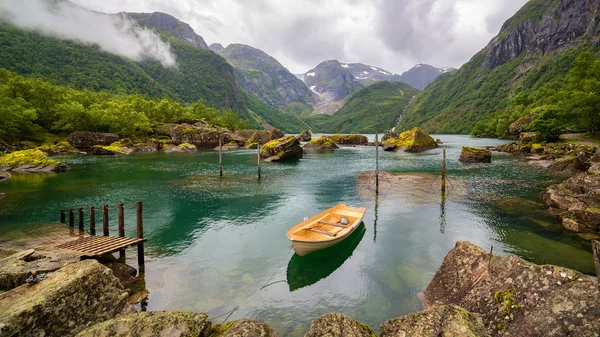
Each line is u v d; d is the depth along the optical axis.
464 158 47.91
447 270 10.16
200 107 144.00
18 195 27.33
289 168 44.53
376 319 9.62
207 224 19.73
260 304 10.60
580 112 55.03
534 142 60.59
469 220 19.27
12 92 72.62
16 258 10.30
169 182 33.78
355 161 52.09
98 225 19.34
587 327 5.76
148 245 16.19
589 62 68.56
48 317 6.68
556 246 14.67
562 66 163.50
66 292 7.25
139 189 30.06
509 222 18.50
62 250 12.38
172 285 11.84
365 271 12.98
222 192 28.75
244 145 93.50
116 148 67.75
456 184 29.80
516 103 126.19
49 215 21.30
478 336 5.99
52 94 80.38
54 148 64.19
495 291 7.94
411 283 11.75
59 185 31.80
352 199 25.67
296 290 11.55
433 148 73.38
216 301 10.75
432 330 6.48
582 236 15.80
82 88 181.00
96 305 7.73
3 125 57.12
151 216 21.39
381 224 19.11
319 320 6.85
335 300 10.81
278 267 13.59
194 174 39.31
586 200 18.44
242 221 20.34
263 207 23.66
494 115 142.62
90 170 42.69
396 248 15.38
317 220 17.05
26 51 188.75
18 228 18.23
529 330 6.50
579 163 34.53
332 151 73.62
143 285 11.79
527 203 22.31
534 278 7.38
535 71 182.00
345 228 16.25
